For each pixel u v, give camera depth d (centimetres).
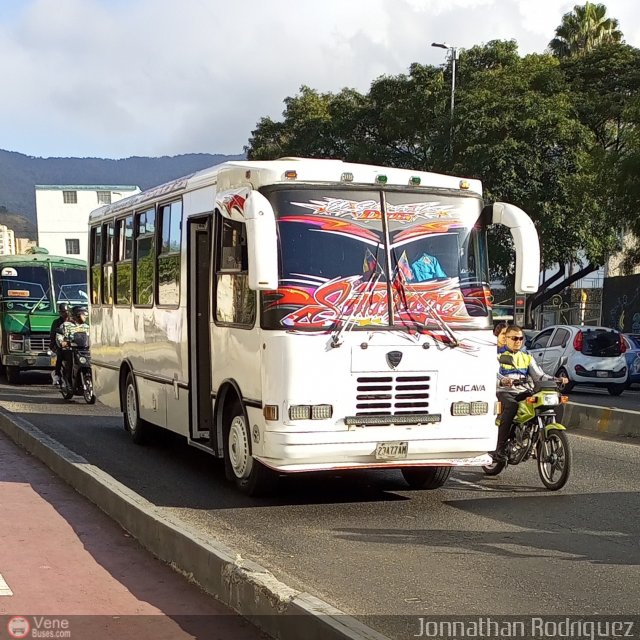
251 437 823
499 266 3198
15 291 2191
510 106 3231
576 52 4662
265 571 537
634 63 3728
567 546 693
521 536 726
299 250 795
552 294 3922
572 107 3369
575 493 910
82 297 2245
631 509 831
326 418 777
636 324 3491
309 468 784
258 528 757
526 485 955
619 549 685
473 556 663
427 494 905
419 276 827
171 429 1070
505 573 617
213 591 565
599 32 4738
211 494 905
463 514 810
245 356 830
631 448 1244
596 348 2302
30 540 706
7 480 958
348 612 532
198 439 995
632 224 2650
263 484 865
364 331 794
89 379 1753
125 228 1288
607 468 1070
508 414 969
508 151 3156
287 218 799
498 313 2278
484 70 3697
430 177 859
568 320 4616
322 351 778
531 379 992
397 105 3653
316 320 784
